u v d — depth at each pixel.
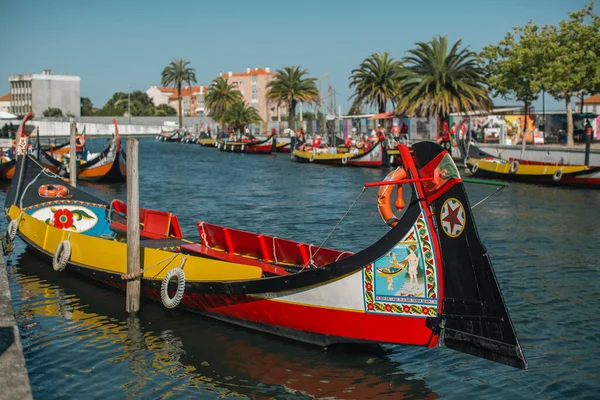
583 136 53.59
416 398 9.77
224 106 110.38
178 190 35.84
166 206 29.14
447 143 50.25
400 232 10.09
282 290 11.30
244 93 174.12
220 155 75.31
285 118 163.38
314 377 10.45
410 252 10.04
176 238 15.61
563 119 55.06
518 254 17.95
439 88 55.19
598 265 16.64
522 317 12.73
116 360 11.07
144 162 61.91
